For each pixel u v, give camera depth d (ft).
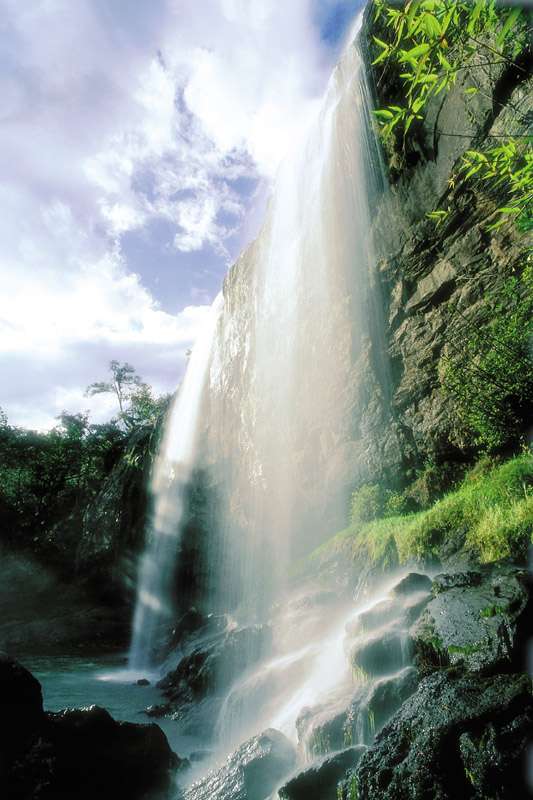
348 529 45.91
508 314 33.04
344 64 56.49
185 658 44.01
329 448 55.42
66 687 46.91
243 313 85.30
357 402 52.21
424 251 45.62
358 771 13.20
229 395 86.43
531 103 33.65
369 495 45.47
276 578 51.26
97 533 120.78
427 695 13.79
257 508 69.51
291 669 28.81
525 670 13.58
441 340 42.68
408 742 12.95
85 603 110.22
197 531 88.94
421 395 44.01
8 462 153.17
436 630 16.96
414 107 11.86
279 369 68.08
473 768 11.12
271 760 18.80
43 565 126.72
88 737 20.45
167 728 33.68
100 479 151.23
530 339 30.66
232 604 72.02
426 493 40.34
